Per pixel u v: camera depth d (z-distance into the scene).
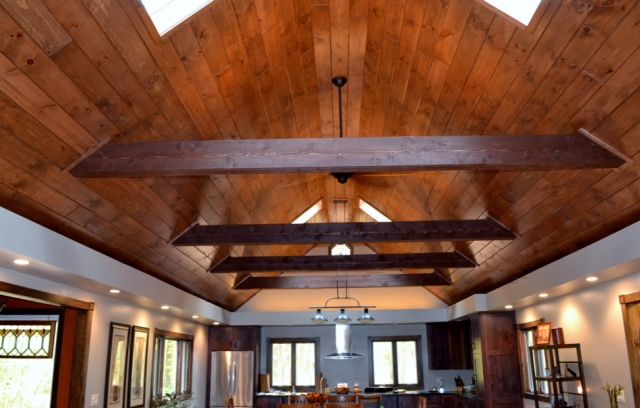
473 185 5.35
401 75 4.63
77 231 4.50
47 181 3.69
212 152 3.61
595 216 4.53
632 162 3.59
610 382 5.31
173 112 3.96
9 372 5.90
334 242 6.05
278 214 7.62
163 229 5.51
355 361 10.66
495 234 5.80
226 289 8.86
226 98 4.34
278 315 10.02
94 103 3.34
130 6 2.96
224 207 6.04
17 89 2.92
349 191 8.11
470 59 3.83
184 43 3.50
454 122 4.62
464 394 9.13
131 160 3.62
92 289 5.31
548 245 5.58
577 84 3.33
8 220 3.46
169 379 8.21
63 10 2.70
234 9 3.59
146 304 6.64
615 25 2.83
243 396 9.65
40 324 6.00
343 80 5.09
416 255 7.48
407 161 3.54
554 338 6.03
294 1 3.97
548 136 3.60
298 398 8.57
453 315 9.51
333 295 10.35
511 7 3.24
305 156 3.57
